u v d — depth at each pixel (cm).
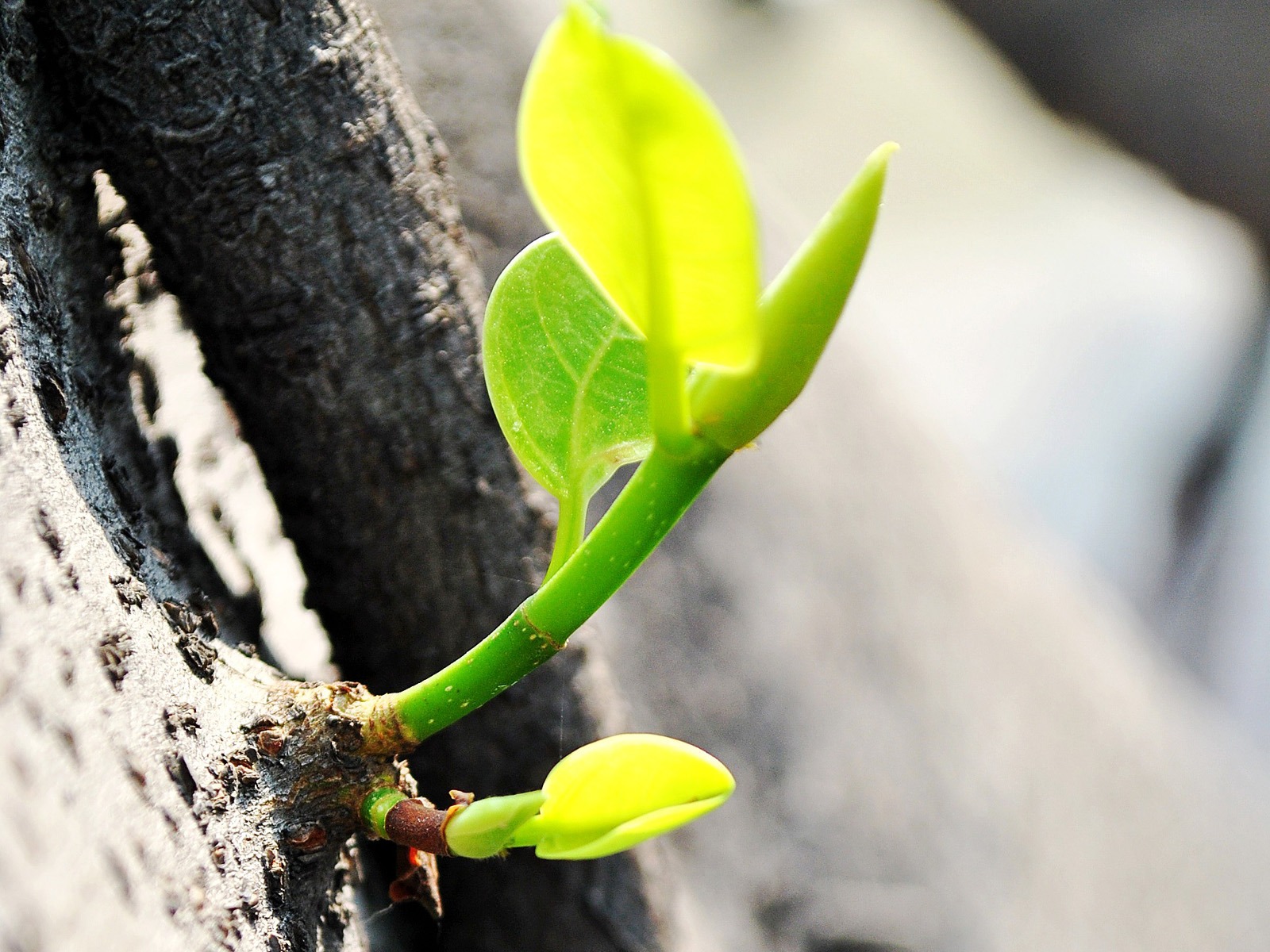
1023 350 200
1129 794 97
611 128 27
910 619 87
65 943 29
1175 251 202
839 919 73
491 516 37
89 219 35
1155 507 187
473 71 62
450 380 36
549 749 39
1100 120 179
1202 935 93
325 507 37
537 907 41
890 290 212
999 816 84
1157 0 167
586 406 32
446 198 37
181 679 33
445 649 38
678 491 31
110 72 34
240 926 31
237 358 36
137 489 36
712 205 27
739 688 74
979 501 109
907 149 233
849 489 88
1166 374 190
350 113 35
